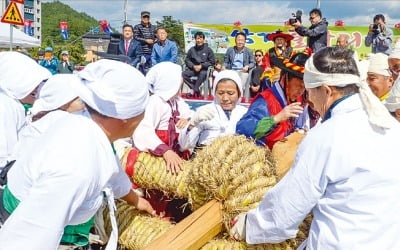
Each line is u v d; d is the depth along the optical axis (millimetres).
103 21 18812
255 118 3207
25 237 1911
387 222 2166
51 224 1930
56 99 3029
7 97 3551
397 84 3623
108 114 2154
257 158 2787
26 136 2916
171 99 3949
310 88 2352
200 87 10898
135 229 3230
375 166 2158
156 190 3580
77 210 2061
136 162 3455
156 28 11672
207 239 2773
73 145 1999
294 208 2266
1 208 2217
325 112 2342
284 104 3277
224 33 13492
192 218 2793
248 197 2688
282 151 2992
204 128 3760
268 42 13164
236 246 2713
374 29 10625
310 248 2324
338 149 2172
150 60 11492
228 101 3832
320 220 2279
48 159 1977
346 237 2189
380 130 2223
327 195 2242
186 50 13617
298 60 3230
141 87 2199
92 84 2143
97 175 2055
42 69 3730
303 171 2230
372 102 2227
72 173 1951
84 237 2613
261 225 2447
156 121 3707
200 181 2857
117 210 3316
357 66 2285
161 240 2746
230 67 11078
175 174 3398
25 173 2102
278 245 2688
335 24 12344
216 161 2795
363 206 2172
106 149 2115
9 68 3590
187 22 13531
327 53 2293
